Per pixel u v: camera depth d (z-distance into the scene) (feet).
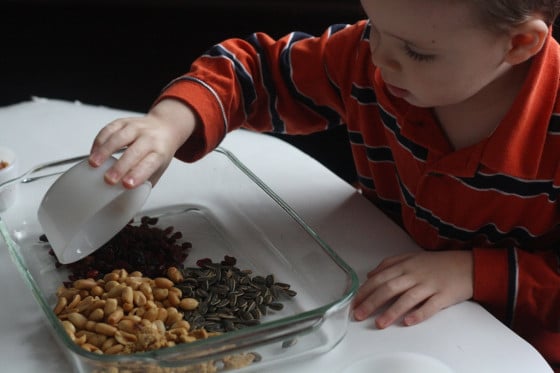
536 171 3.41
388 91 3.66
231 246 3.48
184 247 3.45
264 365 3.01
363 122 3.87
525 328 3.61
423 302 3.26
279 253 3.42
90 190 3.06
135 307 3.12
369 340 3.12
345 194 3.82
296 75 3.91
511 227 3.62
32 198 3.61
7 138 4.11
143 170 3.14
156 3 6.77
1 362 2.99
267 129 4.09
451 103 3.28
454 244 3.76
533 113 3.34
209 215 3.63
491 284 3.38
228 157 3.71
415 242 3.57
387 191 4.02
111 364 2.80
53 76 6.64
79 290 3.17
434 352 3.07
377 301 3.23
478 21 2.98
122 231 3.46
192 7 6.64
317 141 5.89
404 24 2.99
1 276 3.30
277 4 6.37
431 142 3.55
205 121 3.56
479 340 3.13
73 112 4.34
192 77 3.67
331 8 6.21
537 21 3.08
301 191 3.83
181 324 3.06
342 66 3.86
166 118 3.46
